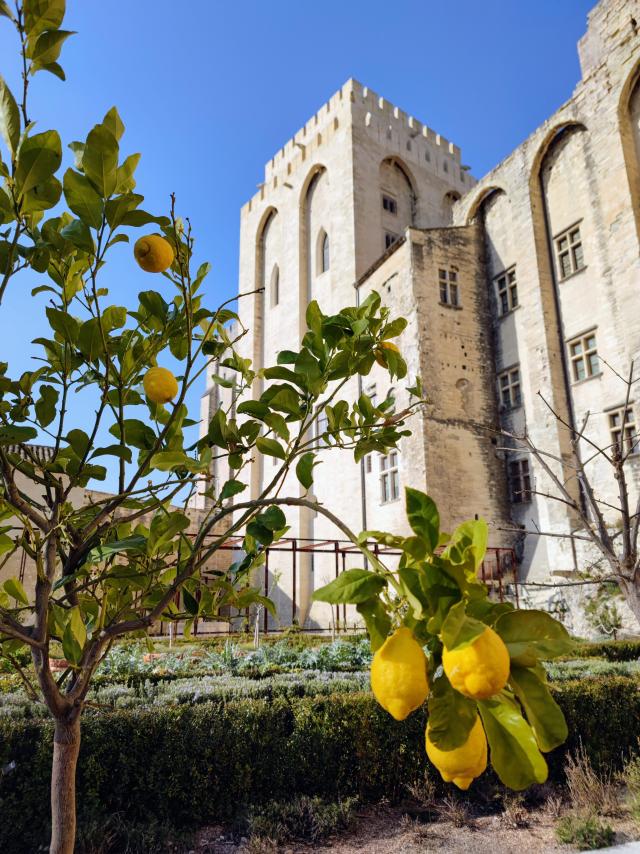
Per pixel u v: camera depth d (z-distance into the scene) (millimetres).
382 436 1784
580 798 5160
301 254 31359
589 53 19203
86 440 1611
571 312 18625
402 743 5578
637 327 15867
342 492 23891
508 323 21172
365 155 28938
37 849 4191
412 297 20969
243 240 37219
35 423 1701
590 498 5117
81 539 1731
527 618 786
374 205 28594
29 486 12180
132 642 11070
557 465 17266
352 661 9797
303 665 9500
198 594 1885
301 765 5258
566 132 19516
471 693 669
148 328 1830
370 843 4645
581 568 15641
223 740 5082
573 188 19047
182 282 1539
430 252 21766
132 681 7523
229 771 5059
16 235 1294
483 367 21266
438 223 32094
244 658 10078
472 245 22875
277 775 5184
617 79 17359
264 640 14070
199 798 4887
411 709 737
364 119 29531
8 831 4227
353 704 5578
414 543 852
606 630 13398
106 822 4383
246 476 29422
